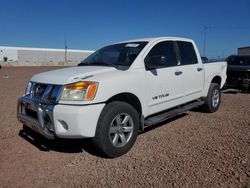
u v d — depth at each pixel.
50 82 3.95
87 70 4.30
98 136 3.82
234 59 11.89
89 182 3.30
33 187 3.20
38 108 3.91
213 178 3.33
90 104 3.68
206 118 6.32
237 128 5.47
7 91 11.56
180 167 3.65
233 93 11.00
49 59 89.56
